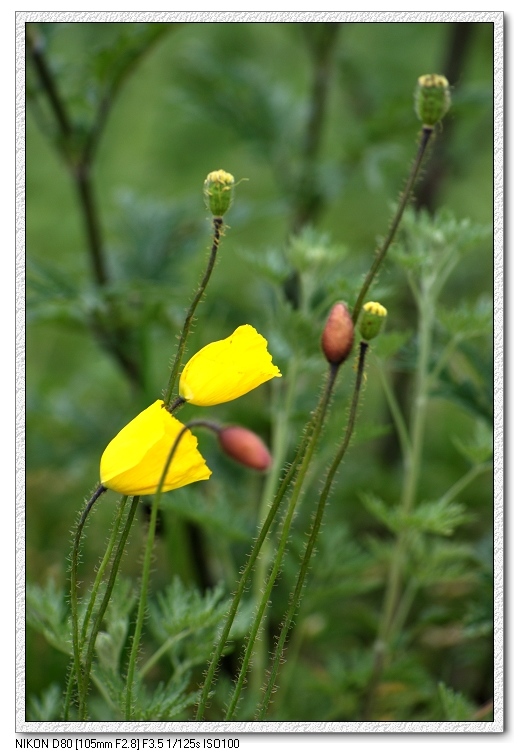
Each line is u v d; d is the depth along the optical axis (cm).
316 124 111
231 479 99
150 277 102
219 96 114
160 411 64
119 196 108
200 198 109
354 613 92
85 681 66
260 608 65
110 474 64
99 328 97
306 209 110
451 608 93
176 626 74
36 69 89
